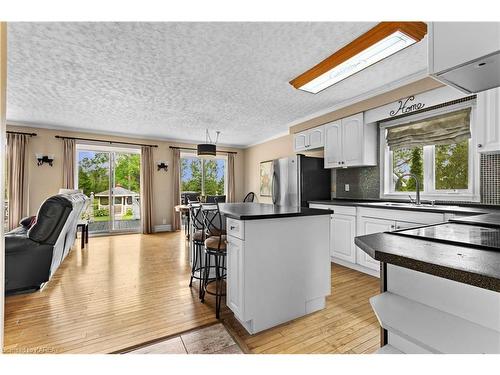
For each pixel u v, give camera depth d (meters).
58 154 5.20
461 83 1.16
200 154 4.71
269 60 2.54
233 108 4.05
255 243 1.86
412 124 3.22
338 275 3.07
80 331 1.87
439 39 1.03
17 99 3.65
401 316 0.87
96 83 3.10
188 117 4.54
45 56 2.47
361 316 2.09
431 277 0.91
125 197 6.14
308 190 4.15
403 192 3.39
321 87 3.06
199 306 2.28
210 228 2.42
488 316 0.77
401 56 2.44
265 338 1.79
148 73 2.83
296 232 2.05
